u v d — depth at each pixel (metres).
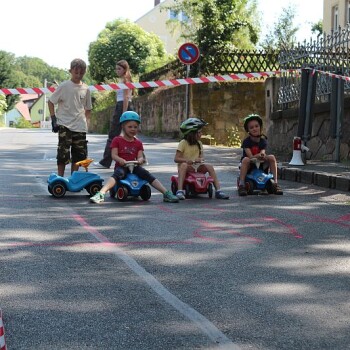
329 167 12.59
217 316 4.21
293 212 8.34
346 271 5.38
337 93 13.67
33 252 5.87
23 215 7.79
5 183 10.82
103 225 7.25
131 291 4.73
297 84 16.53
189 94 24.92
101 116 44.62
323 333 3.95
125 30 52.34
